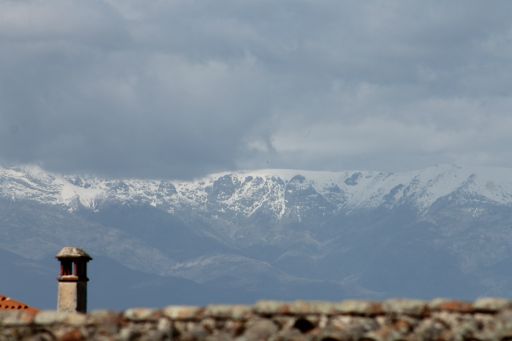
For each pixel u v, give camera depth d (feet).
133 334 206.49
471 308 199.11
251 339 201.05
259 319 204.54
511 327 194.18
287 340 200.23
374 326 200.44
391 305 201.67
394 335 197.98
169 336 204.74
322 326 202.28
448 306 200.13
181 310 207.31
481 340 195.31
